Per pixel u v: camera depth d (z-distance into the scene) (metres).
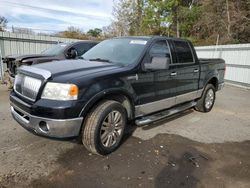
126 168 3.24
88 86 3.17
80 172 3.11
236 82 11.92
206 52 14.39
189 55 5.27
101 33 43.31
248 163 3.53
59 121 2.98
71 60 4.23
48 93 3.06
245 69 11.26
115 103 3.53
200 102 5.98
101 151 3.45
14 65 7.40
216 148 4.00
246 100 8.20
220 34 23.14
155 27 29.12
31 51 11.65
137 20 33.31
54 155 3.52
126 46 4.42
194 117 5.73
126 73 3.68
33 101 3.16
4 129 4.43
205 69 5.77
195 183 2.97
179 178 3.06
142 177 3.04
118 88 3.53
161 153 3.71
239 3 22.09
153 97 4.26
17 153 3.54
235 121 5.57
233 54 12.09
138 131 4.58
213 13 24.08
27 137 4.10
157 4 27.62
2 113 5.43
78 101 3.07
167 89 4.57
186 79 5.08
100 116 3.32
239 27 21.41
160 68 3.82
